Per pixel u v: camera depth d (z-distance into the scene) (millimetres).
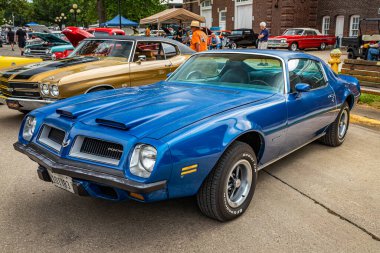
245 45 27016
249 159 3279
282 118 3691
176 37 20938
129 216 3316
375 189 4000
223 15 36281
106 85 6203
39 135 3291
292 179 4223
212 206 3061
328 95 4680
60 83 5621
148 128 2799
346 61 8836
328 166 4656
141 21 23438
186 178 2773
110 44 7160
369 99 8336
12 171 4340
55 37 15555
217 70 4336
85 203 3547
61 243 2879
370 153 5195
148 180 2570
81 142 2922
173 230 3090
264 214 3385
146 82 6910
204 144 2828
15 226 3117
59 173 2834
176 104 3318
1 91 6453
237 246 2877
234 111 3236
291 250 2844
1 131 6059
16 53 25359
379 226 3232
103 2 31344
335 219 3330
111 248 2822
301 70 4332
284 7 28438
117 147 2752
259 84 4016
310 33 25594
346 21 27141
